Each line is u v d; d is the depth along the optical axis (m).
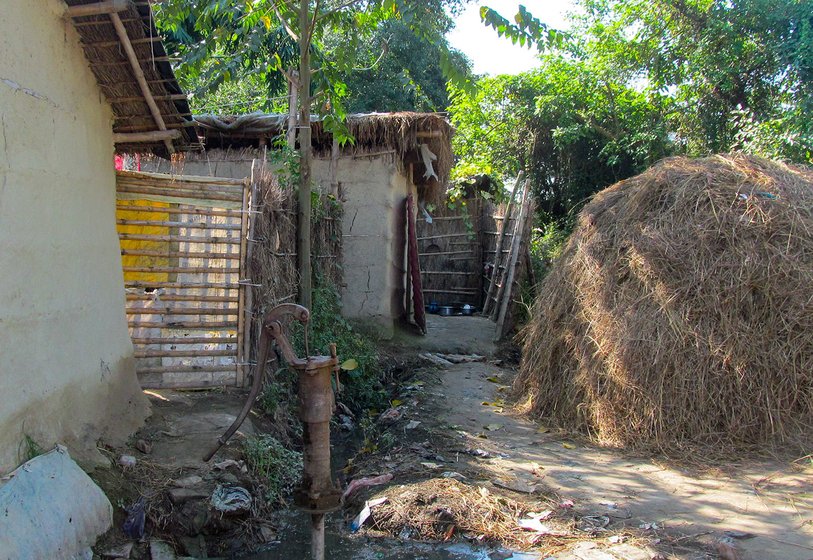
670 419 5.30
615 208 6.48
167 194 5.66
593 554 3.52
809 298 5.34
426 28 6.44
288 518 4.40
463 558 3.68
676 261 5.65
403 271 10.37
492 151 16.23
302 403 3.21
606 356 5.71
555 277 6.75
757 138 10.92
